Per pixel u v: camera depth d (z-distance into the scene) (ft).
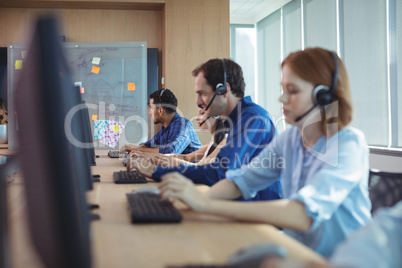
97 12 16.55
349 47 13.48
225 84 5.57
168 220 3.01
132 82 15.87
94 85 15.72
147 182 5.40
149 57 16.30
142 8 16.48
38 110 1.52
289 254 2.23
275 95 19.49
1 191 1.68
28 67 1.57
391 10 11.37
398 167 10.66
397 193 3.76
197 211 3.10
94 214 3.22
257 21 21.22
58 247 1.57
